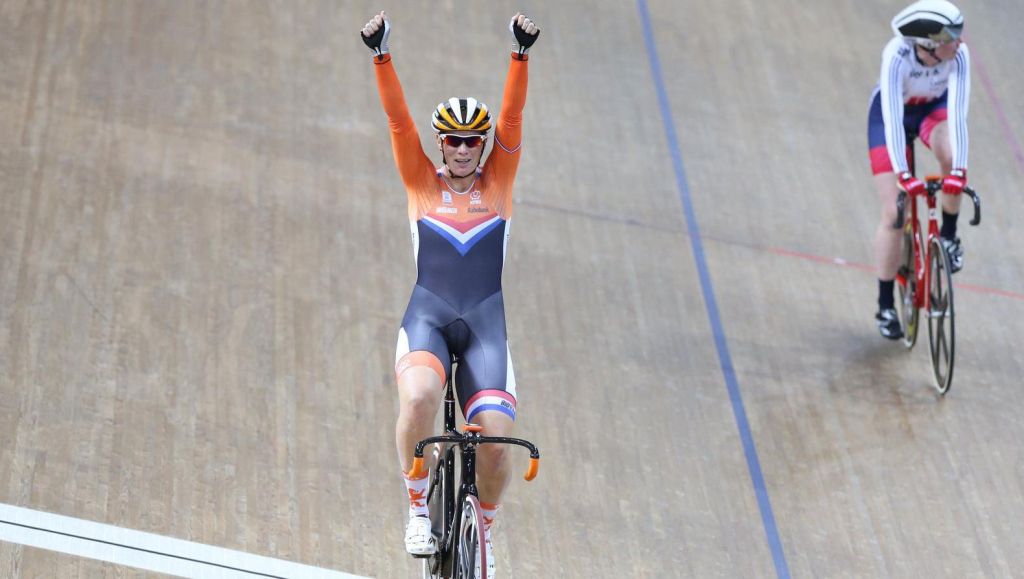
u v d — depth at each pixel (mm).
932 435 19469
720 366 20469
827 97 29594
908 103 20453
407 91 26578
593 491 17328
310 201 22375
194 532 15195
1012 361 21500
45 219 20000
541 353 19859
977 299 23078
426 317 13141
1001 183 26844
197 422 16938
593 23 30922
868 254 24266
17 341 17406
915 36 19234
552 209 23719
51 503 15031
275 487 16234
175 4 27422
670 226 23984
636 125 27172
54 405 16516
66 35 25156
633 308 21453
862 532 17391
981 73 31031
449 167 13141
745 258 23453
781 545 16984
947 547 17281
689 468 18125
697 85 29172
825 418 19625
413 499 13055
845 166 27016
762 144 27281
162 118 23547
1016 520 17906
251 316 19203
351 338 19328
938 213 25078
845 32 32625
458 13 30125
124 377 17328
